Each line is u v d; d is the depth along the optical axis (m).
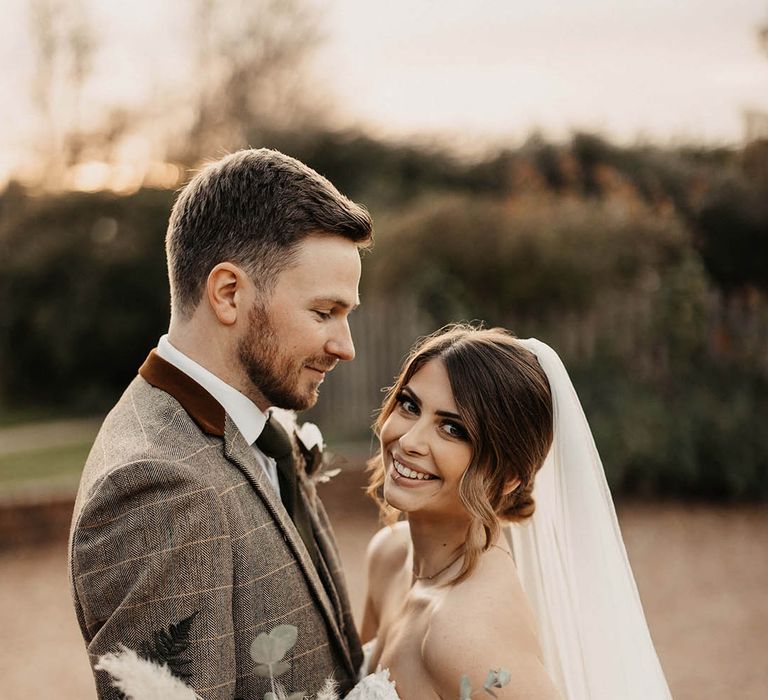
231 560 1.59
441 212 8.88
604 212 9.07
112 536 1.50
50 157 17.27
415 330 8.49
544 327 8.36
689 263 8.41
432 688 1.73
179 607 1.49
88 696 4.37
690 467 7.68
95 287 12.18
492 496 1.84
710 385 8.12
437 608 1.75
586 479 2.05
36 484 7.66
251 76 18.22
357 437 8.52
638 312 8.20
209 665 1.49
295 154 13.46
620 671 2.05
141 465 1.52
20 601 5.67
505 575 1.81
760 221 10.06
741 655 4.62
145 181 14.41
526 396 1.84
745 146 11.55
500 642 1.66
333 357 1.75
